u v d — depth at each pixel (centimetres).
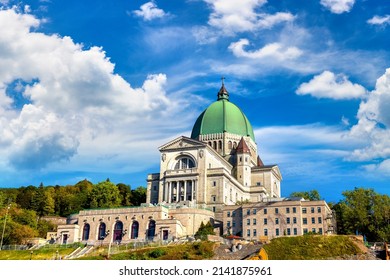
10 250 12731
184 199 16438
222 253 10919
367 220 13900
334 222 14725
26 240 14088
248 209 14538
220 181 16350
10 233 13738
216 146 19588
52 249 12681
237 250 11056
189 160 17038
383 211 13912
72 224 14850
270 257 10506
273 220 14088
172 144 17312
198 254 10931
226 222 14838
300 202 13962
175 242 12362
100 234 14650
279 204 14162
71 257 11744
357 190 14700
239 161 19062
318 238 11231
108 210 14775
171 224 13800
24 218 16238
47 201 19775
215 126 19912
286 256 10494
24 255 12119
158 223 13950
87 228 14850
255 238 14050
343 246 10844
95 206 18838
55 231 16612
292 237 11412
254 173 19675
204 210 14825
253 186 18912
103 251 12062
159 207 14262
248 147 19525
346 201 14862
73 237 14562
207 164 16788
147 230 14162
